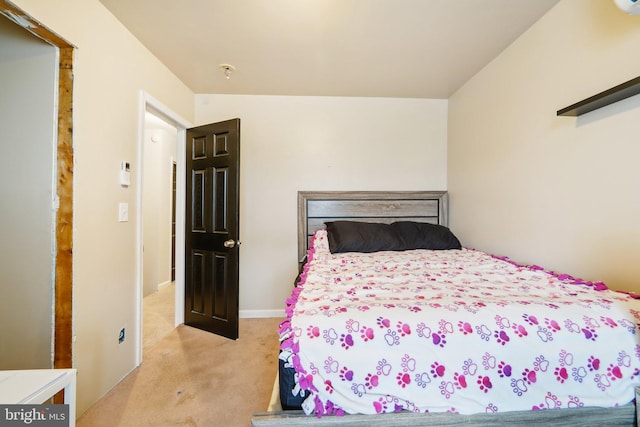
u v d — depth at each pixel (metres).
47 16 1.31
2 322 1.46
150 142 3.92
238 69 2.41
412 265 1.81
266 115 2.96
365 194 2.95
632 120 1.24
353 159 3.00
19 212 1.45
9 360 1.47
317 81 2.64
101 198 1.67
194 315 2.73
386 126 3.01
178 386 1.80
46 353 1.46
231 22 1.80
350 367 0.91
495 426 0.89
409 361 0.91
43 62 1.44
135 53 1.96
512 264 1.76
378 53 2.16
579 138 1.49
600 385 0.92
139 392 1.74
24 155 1.45
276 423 0.88
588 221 1.44
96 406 1.61
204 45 2.06
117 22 1.78
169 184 4.34
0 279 1.45
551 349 0.92
